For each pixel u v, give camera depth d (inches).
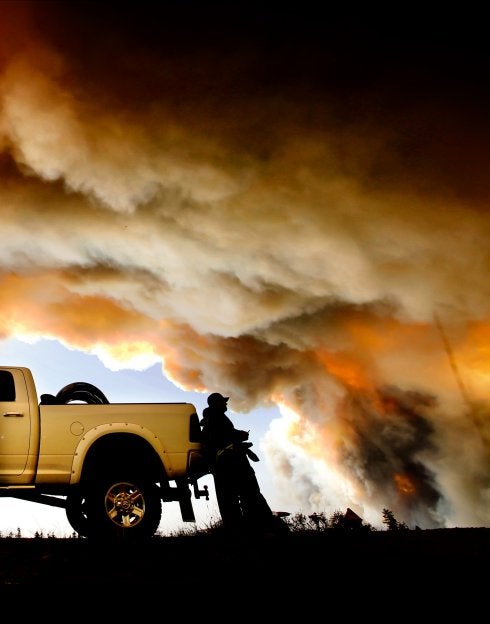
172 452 261.4
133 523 245.6
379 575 157.0
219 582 148.2
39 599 128.8
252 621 116.3
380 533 278.5
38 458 245.1
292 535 250.7
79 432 253.0
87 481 251.3
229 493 258.1
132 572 165.6
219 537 247.3
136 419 261.9
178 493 261.4
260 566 173.3
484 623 114.3
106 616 118.3
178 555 199.2
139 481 251.3
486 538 243.3
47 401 277.7
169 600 130.6
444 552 197.8
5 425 243.8
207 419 271.3
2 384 253.6
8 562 184.7
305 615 120.6
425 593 136.4
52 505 262.1
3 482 238.8
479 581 147.3
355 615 120.3
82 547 226.5
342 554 195.5
